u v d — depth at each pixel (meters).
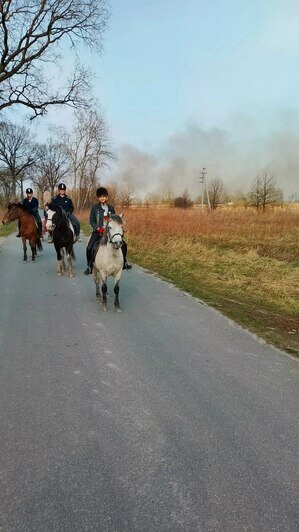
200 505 2.55
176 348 5.36
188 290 9.01
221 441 3.24
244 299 8.81
